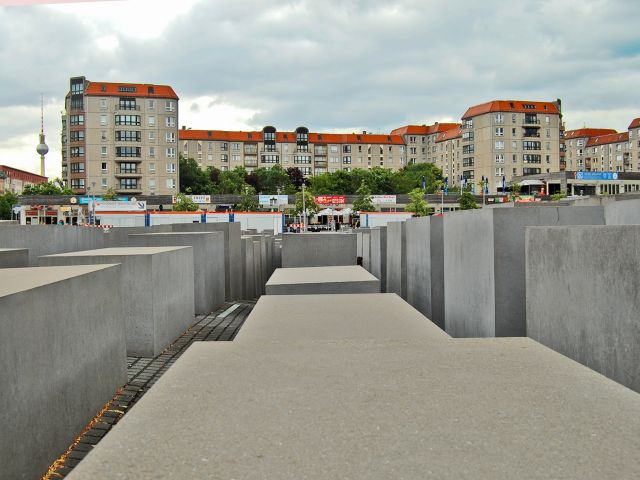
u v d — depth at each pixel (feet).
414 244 33.12
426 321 15.47
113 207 164.96
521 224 18.40
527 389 7.02
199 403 6.69
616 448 5.34
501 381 7.33
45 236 38.50
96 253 25.54
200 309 35.96
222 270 40.55
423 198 275.39
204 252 35.91
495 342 9.41
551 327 13.01
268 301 18.98
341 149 489.26
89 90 308.81
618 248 10.12
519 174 389.39
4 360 12.65
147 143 315.37
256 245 58.39
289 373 7.80
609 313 10.46
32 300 13.93
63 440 15.53
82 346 16.93
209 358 8.61
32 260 37.09
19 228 36.60
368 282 24.49
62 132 342.23
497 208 18.45
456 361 8.26
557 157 395.55
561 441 5.51
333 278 25.76
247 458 5.25
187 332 30.22
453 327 23.98
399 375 7.63
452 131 463.42
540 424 5.92
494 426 5.89
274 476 4.90
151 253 25.09
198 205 250.57
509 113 387.14
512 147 388.37
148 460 5.25
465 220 21.76
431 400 6.66
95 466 5.15
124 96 311.27
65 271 17.63
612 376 10.37
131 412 6.43
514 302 18.42
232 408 6.52
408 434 5.72
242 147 474.90
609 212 19.22
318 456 5.27
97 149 310.65
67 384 15.87
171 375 7.76
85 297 17.15
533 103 394.52
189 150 463.01
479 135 395.96
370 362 8.27
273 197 251.80
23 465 13.38
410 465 5.07
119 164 313.73
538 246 13.71
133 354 25.02
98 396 18.15
